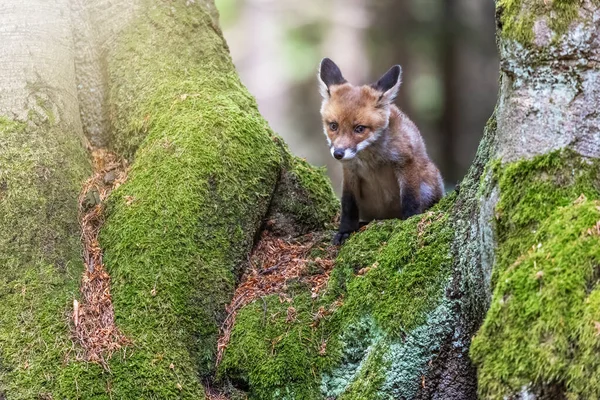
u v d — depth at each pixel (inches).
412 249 304.2
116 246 334.3
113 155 399.2
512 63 261.6
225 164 358.3
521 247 247.4
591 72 249.0
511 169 258.2
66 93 376.5
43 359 294.4
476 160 304.2
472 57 1380.4
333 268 343.3
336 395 299.3
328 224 419.8
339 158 424.5
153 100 393.1
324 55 1440.7
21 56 358.6
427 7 1222.3
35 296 310.7
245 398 310.2
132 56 410.3
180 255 330.0
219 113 374.3
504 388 227.9
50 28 377.7
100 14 419.5
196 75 406.9
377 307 299.7
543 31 252.4
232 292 340.8
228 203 353.1
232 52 1566.2
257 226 370.0
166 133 370.0
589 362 213.3
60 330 302.7
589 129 251.0
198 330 321.7
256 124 383.9
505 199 257.4
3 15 362.6
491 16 1288.1
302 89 1579.7
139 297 315.9
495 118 300.5
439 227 302.7
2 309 306.7
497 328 237.6
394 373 284.8
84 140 393.1
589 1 248.2
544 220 245.8
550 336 221.8
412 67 1294.3
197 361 317.1
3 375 292.0
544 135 255.0
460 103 1300.4
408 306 290.7
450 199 321.4
